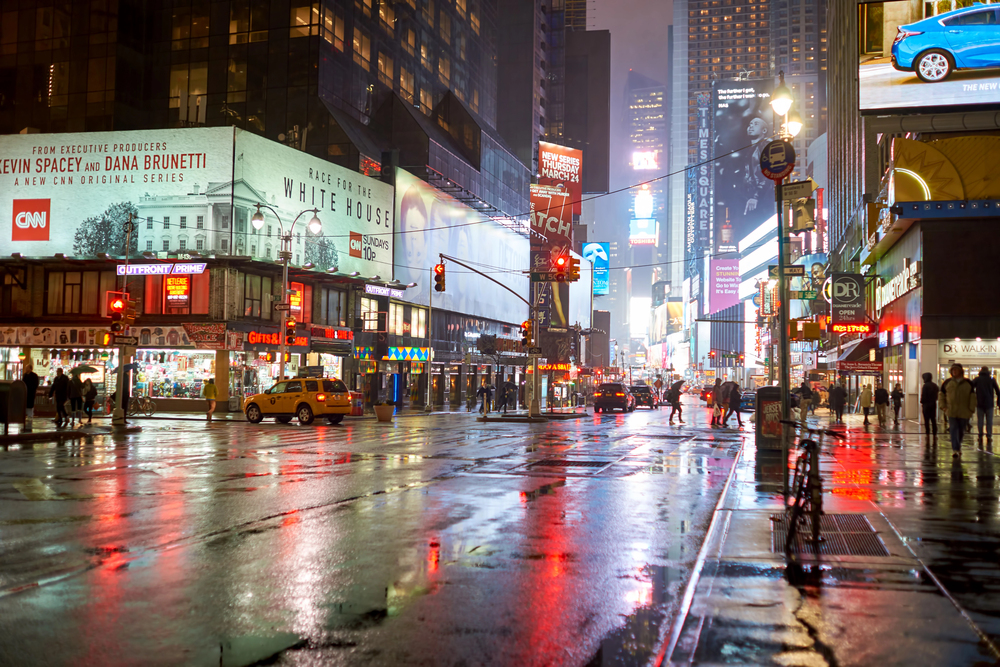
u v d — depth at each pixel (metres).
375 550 8.59
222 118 55.34
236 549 8.59
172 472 15.79
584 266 104.06
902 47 37.72
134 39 55.91
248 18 55.53
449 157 67.56
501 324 79.19
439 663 5.16
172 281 43.34
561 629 5.88
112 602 6.52
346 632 5.79
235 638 5.64
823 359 76.06
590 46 128.75
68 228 44.34
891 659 5.03
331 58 55.78
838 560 7.73
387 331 57.47
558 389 77.75
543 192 82.00
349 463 17.66
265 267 44.72
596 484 14.26
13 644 5.48
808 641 5.36
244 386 44.62
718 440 25.52
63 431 25.48
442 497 12.53
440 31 74.50
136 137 44.09
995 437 26.47
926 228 36.16
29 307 45.22
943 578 7.05
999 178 35.31
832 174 82.50
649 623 6.04
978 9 37.00
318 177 49.25
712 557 7.86
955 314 35.56
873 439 25.23
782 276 14.59
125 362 29.16
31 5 55.81
